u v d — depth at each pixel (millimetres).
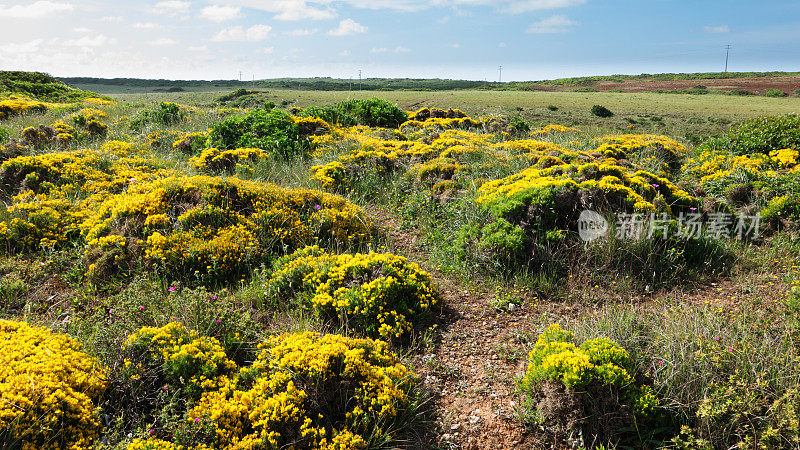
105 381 3301
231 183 6250
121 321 3861
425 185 7766
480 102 46781
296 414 3088
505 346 4297
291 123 10586
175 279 4977
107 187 6961
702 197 7199
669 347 3656
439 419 3428
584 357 3305
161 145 10609
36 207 5977
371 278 4789
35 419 2754
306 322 4289
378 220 6961
